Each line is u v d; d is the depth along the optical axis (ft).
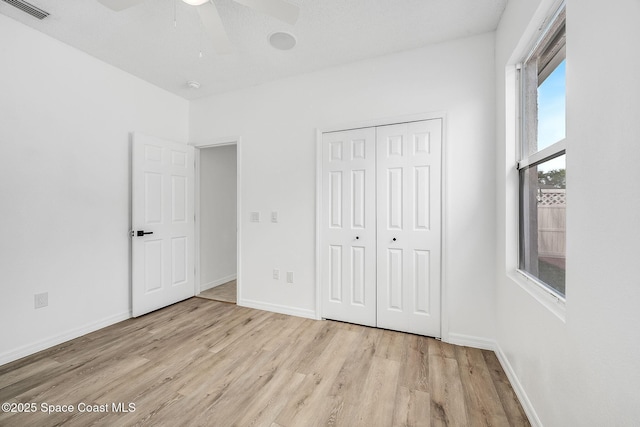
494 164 6.98
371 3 6.00
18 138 6.69
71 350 7.01
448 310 7.38
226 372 6.05
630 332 2.43
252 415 4.80
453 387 5.51
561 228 4.21
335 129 8.70
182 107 11.10
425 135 7.63
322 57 8.20
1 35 6.41
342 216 8.66
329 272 8.87
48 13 6.34
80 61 7.89
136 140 9.10
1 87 6.41
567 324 3.51
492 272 7.01
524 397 4.91
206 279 12.35
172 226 10.38
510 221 6.08
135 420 4.67
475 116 7.14
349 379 5.79
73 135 7.75
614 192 2.65
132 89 9.28
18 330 6.67
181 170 10.73
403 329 7.91
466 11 6.28
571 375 3.42
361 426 4.56
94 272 8.23
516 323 5.44
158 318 9.11
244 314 9.45
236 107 10.36
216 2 5.95
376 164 8.20
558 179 4.33
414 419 4.69
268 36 7.18
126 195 9.14
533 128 5.53
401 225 7.91
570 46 3.45
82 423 4.60
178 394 5.34
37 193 7.03
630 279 2.43
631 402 2.40
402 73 7.89
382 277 8.16
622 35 2.52
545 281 4.85
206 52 7.96
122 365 6.32
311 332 7.99
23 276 6.77
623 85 2.52
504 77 6.20
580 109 3.23
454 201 7.32
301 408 4.96
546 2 4.17
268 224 9.79
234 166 14.19
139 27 6.85
